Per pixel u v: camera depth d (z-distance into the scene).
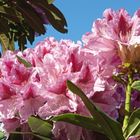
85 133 0.57
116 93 0.60
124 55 0.60
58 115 0.53
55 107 0.55
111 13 0.62
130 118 0.56
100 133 0.57
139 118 0.56
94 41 0.60
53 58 0.57
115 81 0.59
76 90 0.52
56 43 0.62
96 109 0.52
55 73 0.56
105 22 0.61
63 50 0.57
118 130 0.54
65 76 0.55
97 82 0.56
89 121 0.54
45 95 0.55
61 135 0.56
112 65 0.60
